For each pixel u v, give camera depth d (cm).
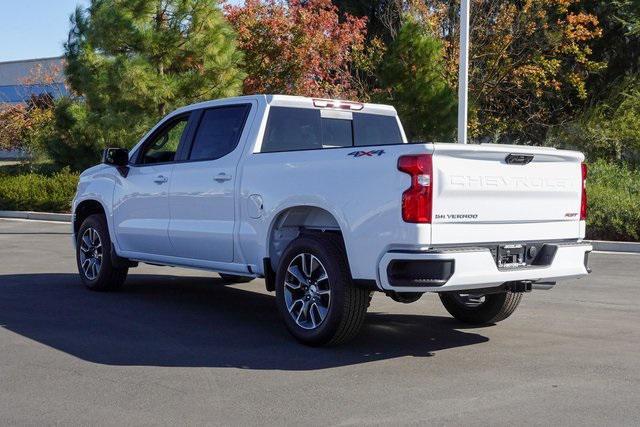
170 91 2100
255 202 762
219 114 846
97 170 993
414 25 2177
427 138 2142
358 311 683
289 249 718
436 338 757
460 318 828
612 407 543
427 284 625
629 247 1561
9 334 747
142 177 908
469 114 2752
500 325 823
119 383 593
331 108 845
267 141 797
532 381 607
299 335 712
